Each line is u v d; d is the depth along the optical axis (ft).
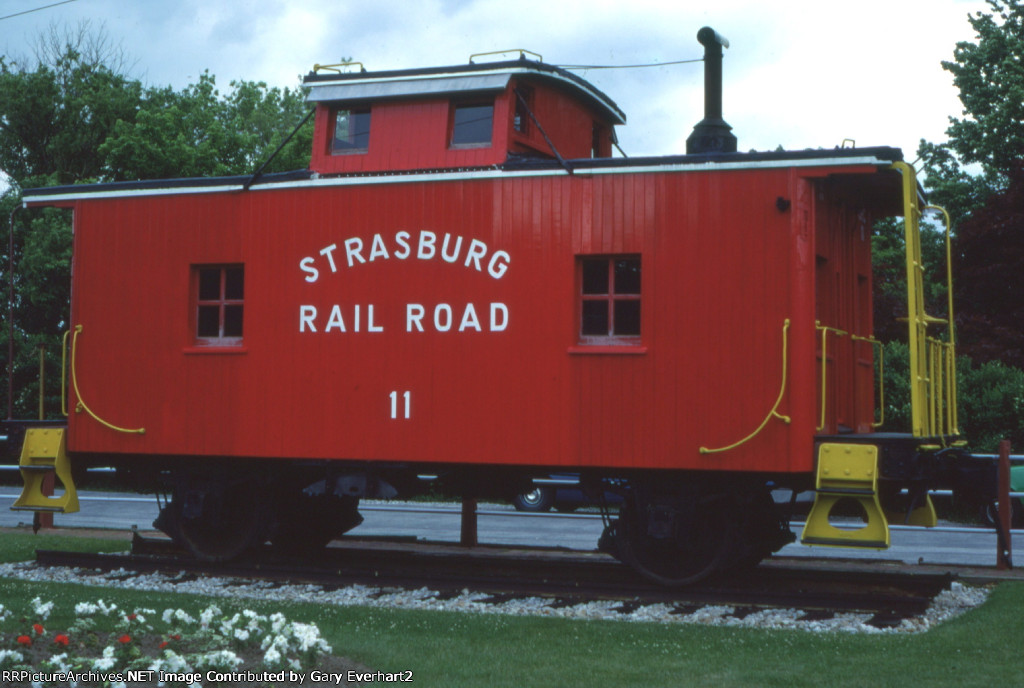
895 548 44.01
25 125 98.02
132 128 92.02
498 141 32.55
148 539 39.96
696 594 29.14
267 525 35.19
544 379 31.17
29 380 85.76
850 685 19.66
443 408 32.07
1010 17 90.74
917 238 31.30
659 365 30.17
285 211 34.01
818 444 28.96
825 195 31.71
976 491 31.96
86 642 20.51
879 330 72.84
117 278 35.88
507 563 34.22
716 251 29.81
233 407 34.27
